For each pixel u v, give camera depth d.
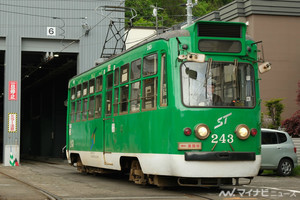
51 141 46.59
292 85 27.36
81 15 30.34
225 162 10.99
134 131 12.76
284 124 22.94
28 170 23.06
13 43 29.58
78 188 13.14
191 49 11.27
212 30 11.30
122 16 30.84
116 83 14.27
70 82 19.69
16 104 29.66
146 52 12.38
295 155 18.34
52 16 30.08
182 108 11.02
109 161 14.52
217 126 11.09
